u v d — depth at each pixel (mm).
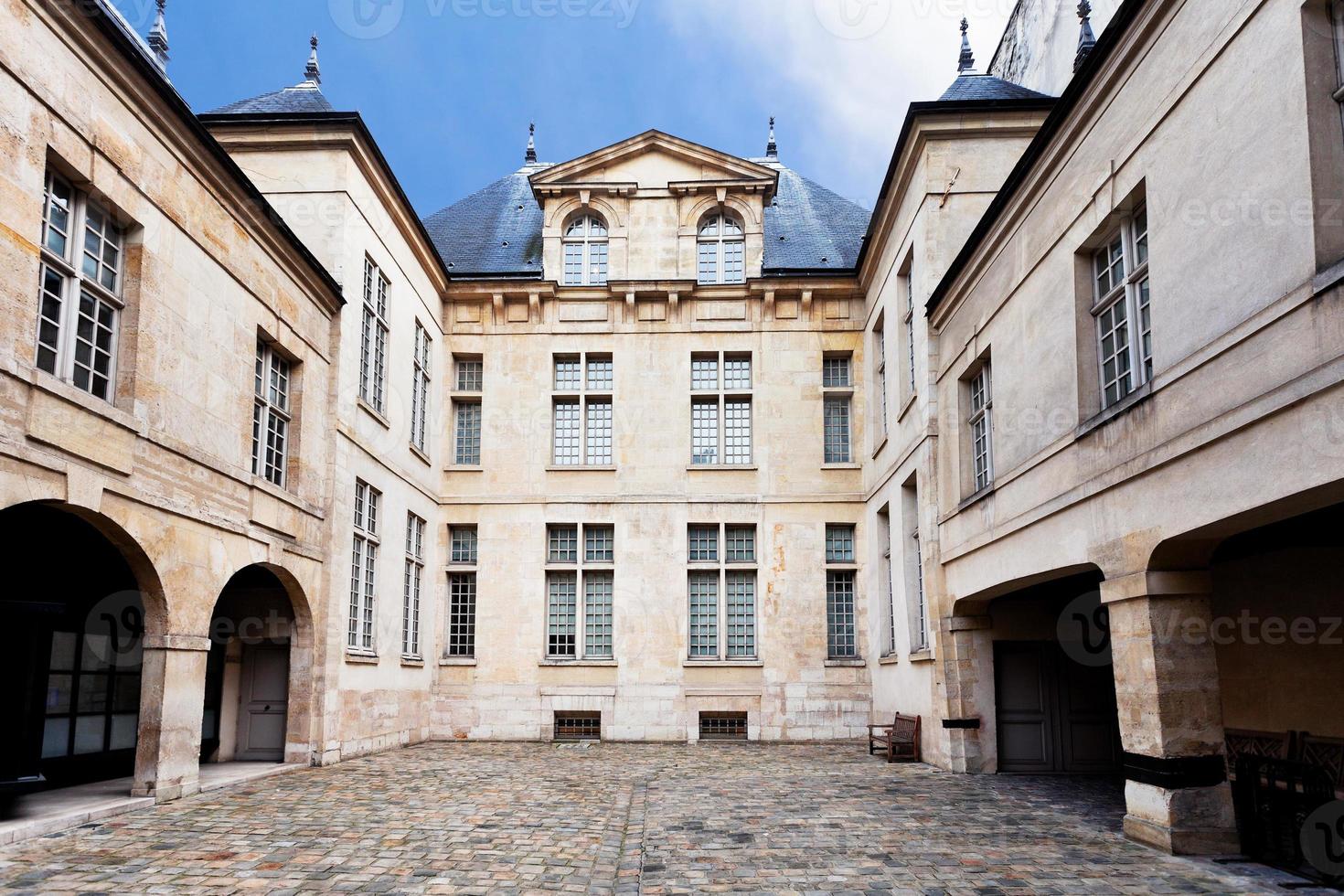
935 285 14586
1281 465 6004
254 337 11977
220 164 10812
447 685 19094
